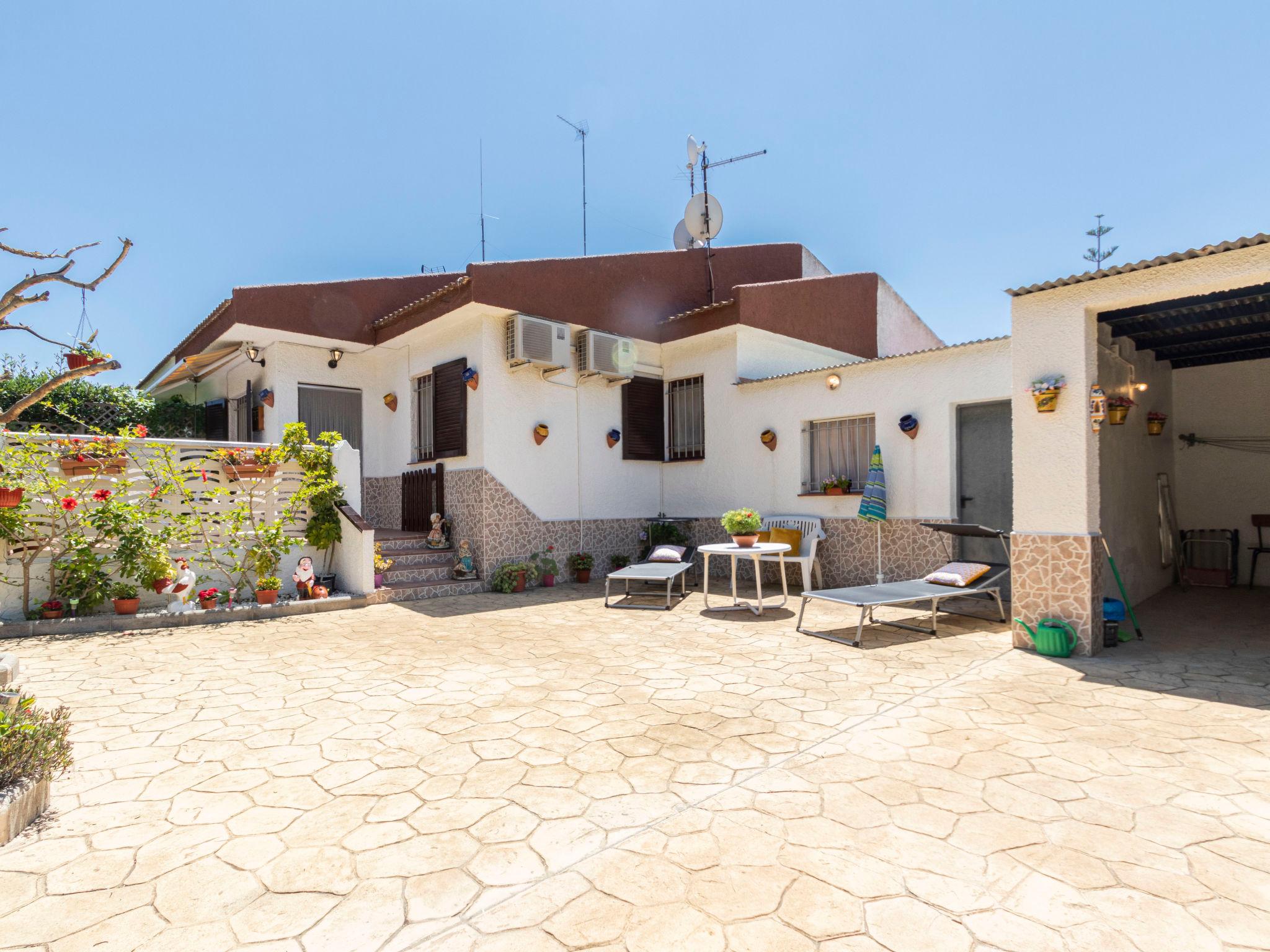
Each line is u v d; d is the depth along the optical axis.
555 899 2.00
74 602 6.23
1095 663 4.87
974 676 4.55
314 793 2.75
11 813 2.36
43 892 2.04
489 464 8.95
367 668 4.79
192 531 6.99
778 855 2.25
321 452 7.86
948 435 7.83
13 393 10.55
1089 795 2.70
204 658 5.10
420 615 7.01
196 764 3.06
